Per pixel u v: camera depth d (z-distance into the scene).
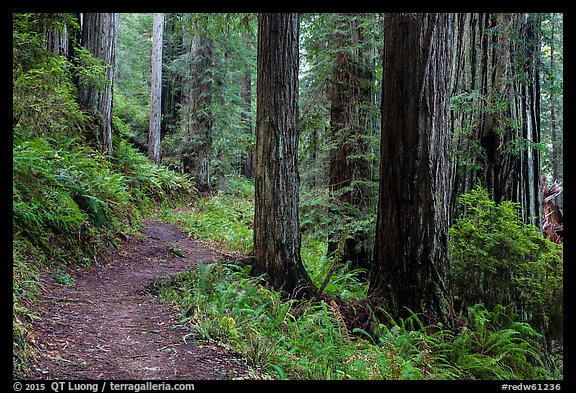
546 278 7.07
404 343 5.67
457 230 7.60
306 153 10.43
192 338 4.59
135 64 28.75
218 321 4.98
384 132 7.05
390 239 6.92
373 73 10.12
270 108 7.11
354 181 9.47
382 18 9.98
